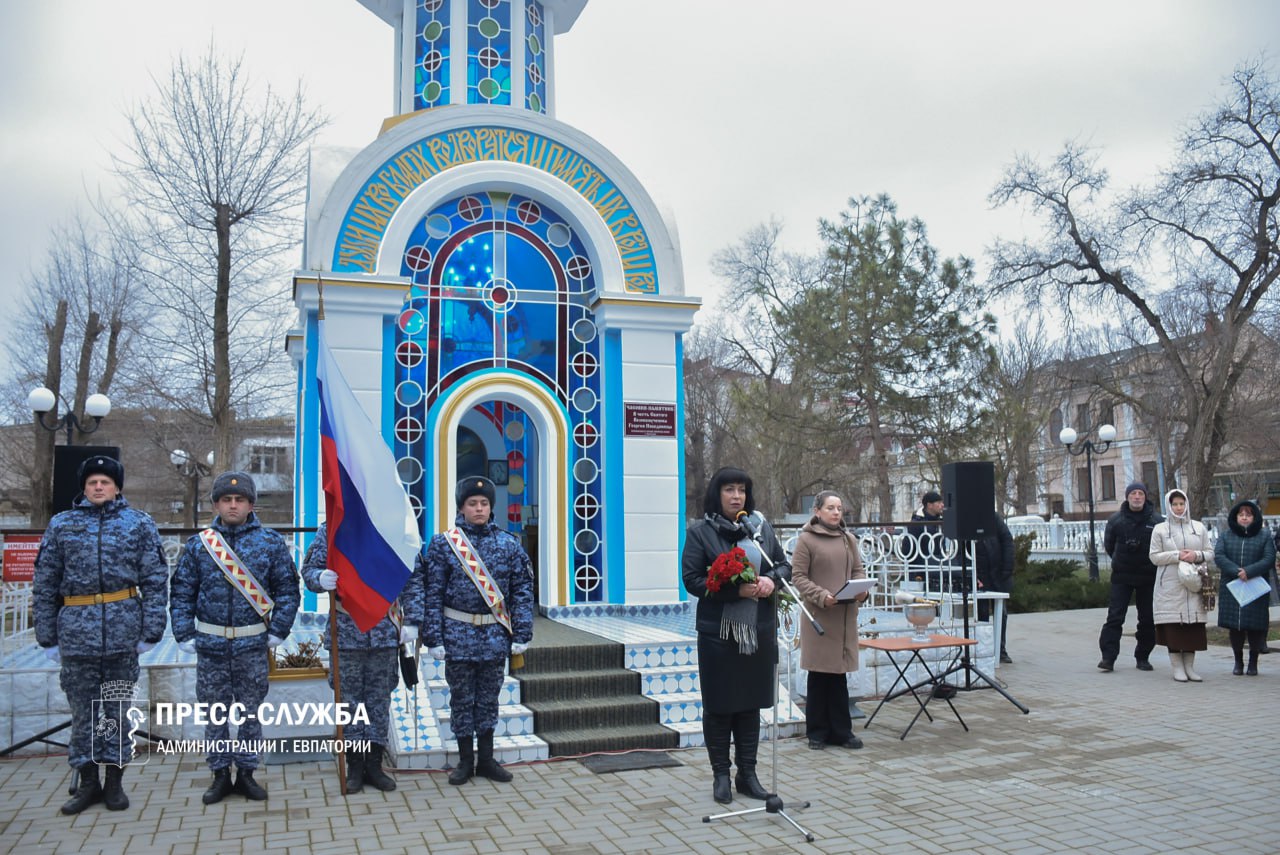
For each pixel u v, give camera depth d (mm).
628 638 8750
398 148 10680
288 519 37750
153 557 5988
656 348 11328
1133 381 31156
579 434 11219
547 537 10914
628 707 7656
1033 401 30828
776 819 5633
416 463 10578
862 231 26938
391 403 10492
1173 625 10094
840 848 5160
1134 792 6145
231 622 6031
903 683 9477
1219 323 24531
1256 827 5449
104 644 5750
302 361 11453
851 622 7422
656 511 11102
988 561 11367
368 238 10508
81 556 5766
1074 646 13031
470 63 12477
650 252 11508
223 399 20875
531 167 11203
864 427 27125
